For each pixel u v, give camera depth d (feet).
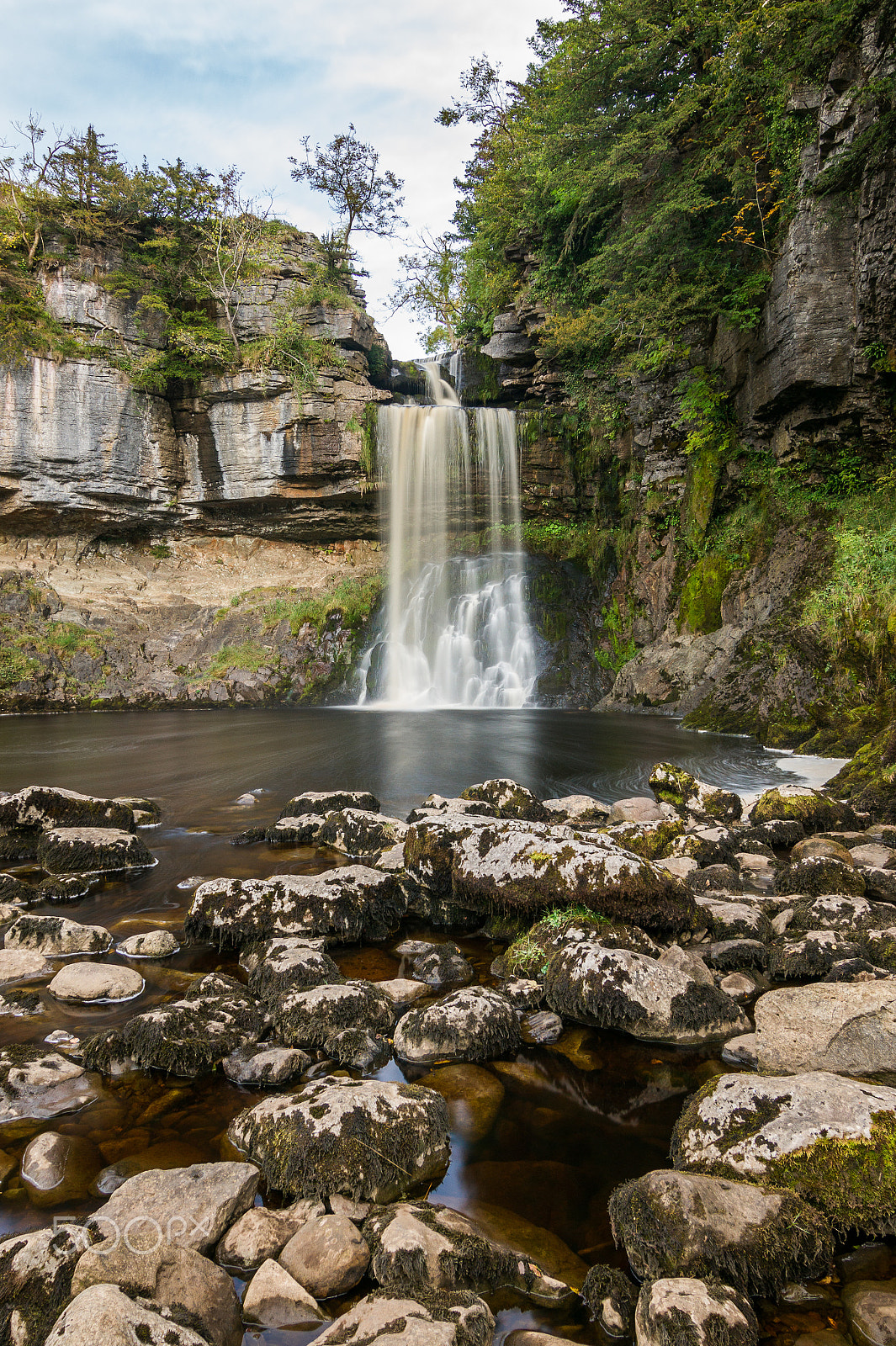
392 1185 9.49
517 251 100.12
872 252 51.16
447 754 45.93
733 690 57.57
